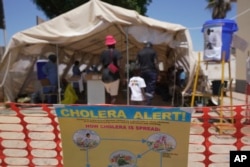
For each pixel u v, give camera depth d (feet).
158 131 10.03
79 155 10.66
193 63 30.22
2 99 32.58
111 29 32.17
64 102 33.04
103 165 10.58
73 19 29.17
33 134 20.03
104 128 10.38
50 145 17.47
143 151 10.25
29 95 36.60
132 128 10.20
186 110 9.67
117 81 27.32
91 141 10.53
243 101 38.73
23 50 31.94
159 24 28.84
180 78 33.88
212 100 29.84
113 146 10.41
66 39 29.04
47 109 12.42
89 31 28.53
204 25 20.93
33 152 16.29
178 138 9.93
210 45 20.43
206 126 12.27
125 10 28.86
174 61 38.19
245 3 47.55
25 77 36.55
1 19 48.55
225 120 19.40
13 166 13.37
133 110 10.06
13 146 17.51
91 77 31.24
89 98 31.30
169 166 10.13
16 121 23.94
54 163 14.39
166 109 9.82
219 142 17.30
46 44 31.32
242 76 49.67
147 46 27.66
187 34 30.12
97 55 58.44
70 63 45.78
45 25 29.43
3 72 31.24
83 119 10.45
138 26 28.89
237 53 52.21
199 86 31.01
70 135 10.62
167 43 29.53
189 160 14.62
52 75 33.65
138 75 28.04
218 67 65.82
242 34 48.78
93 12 28.60
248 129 17.48
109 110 10.21
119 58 27.12
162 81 41.09
